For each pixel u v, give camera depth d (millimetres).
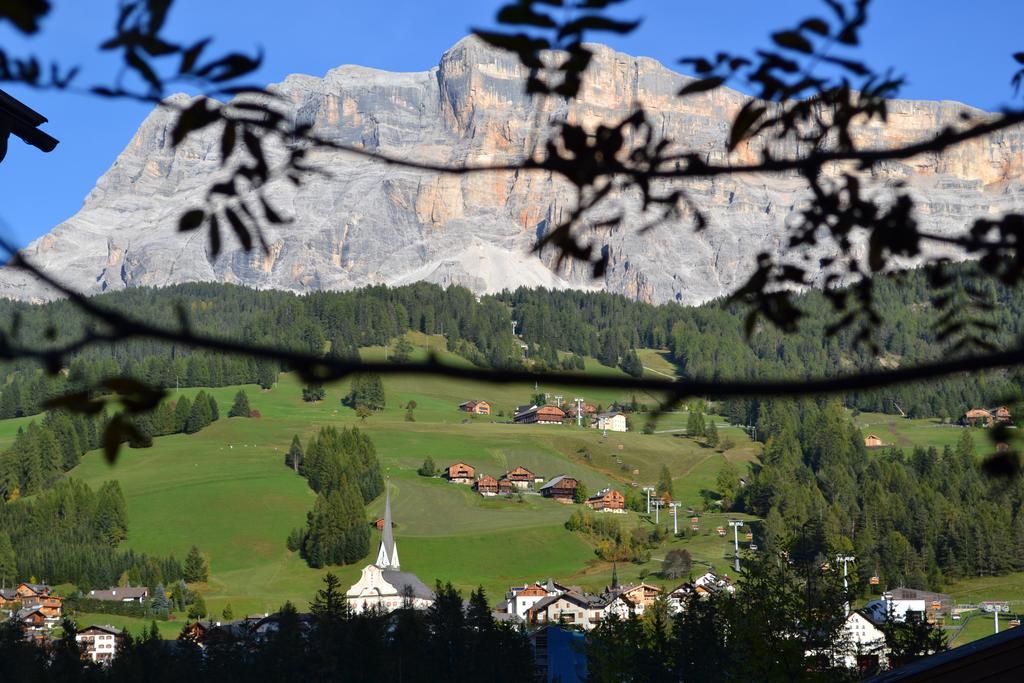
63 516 168375
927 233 4457
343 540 160000
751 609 36312
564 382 3156
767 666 34656
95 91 2975
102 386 3150
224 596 146000
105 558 150625
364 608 85188
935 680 14703
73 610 135000
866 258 4594
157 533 166750
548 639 83688
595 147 3656
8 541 147750
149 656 79375
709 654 45750
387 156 3535
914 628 46844
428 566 158000
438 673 82250
